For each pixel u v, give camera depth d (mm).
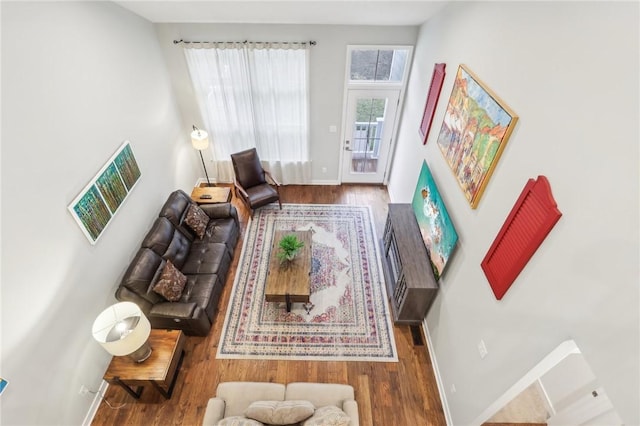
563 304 1696
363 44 4633
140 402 3195
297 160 5801
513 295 2137
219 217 4695
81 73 2996
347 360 3588
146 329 2906
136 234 3871
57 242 2664
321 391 2820
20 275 2344
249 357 3586
